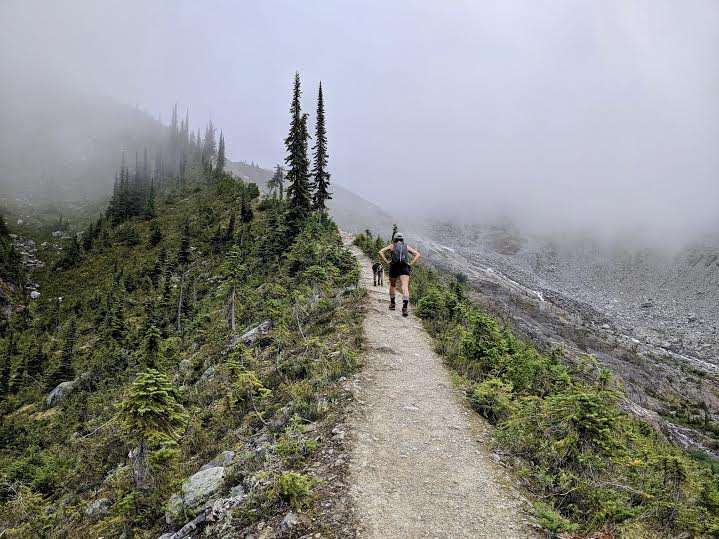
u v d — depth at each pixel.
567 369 10.56
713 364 140.62
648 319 197.25
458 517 5.10
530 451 6.84
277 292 26.64
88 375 38.44
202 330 32.88
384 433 7.01
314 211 49.97
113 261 84.75
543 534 4.91
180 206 105.50
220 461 8.36
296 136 45.03
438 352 11.28
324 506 5.13
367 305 14.87
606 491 5.93
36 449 25.05
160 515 7.66
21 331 67.50
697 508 6.47
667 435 35.12
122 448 14.92
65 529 10.37
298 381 10.22
